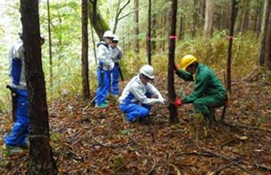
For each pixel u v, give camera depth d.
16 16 8.63
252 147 4.23
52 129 4.98
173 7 4.38
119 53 6.87
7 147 4.14
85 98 6.53
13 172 3.71
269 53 7.88
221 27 17.38
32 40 2.87
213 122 4.77
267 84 7.46
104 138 4.64
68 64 8.72
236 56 9.62
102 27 8.84
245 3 14.77
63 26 9.20
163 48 13.16
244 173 3.59
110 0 14.10
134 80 5.26
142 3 14.55
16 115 4.07
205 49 10.45
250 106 5.92
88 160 3.95
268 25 7.80
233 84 7.67
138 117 5.16
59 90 7.39
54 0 8.13
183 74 5.00
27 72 2.96
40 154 3.18
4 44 9.37
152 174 3.62
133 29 14.37
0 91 7.27
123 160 3.89
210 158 3.94
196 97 4.68
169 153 4.07
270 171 3.64
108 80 6.30
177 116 5.01
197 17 16.22
